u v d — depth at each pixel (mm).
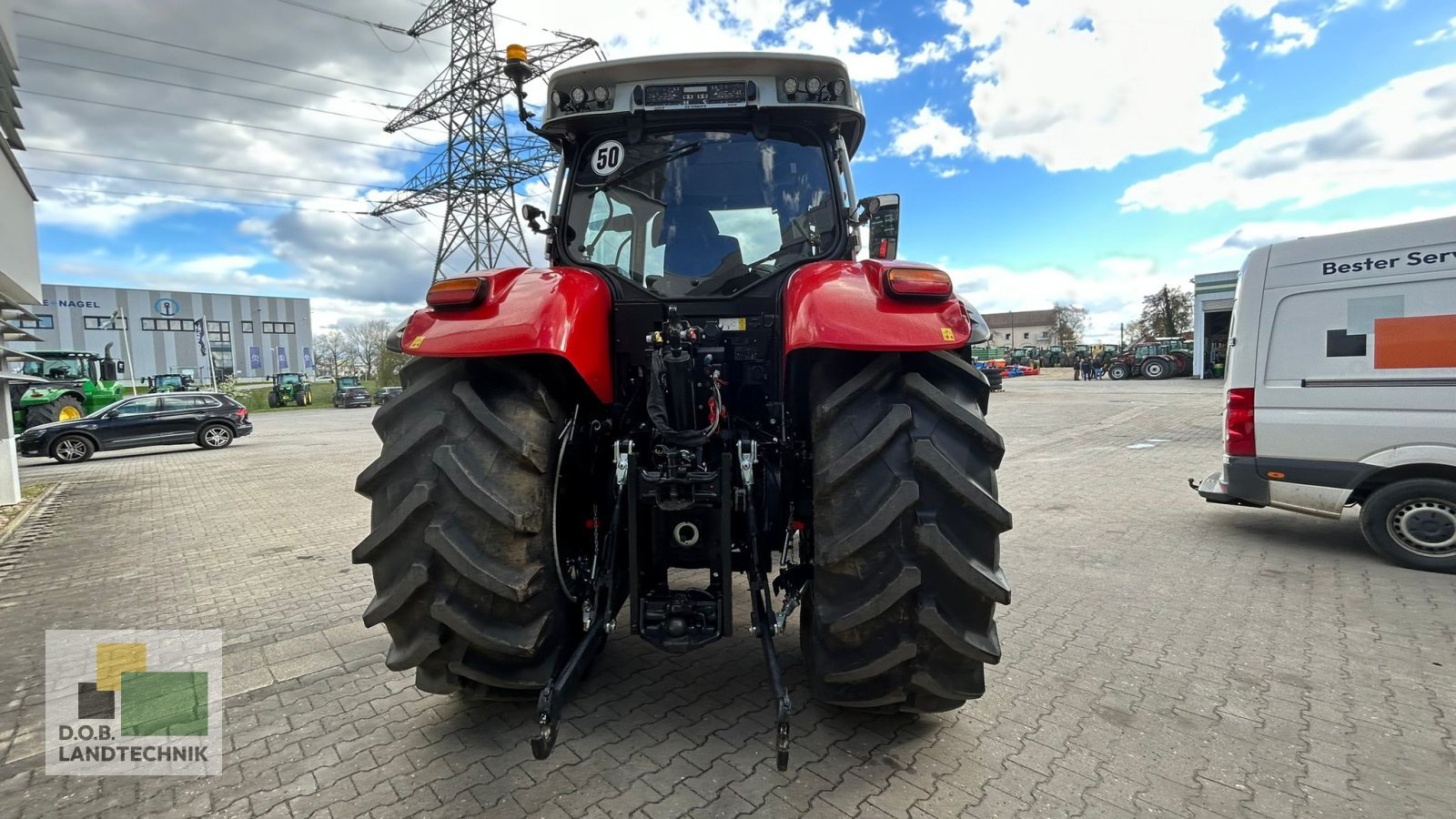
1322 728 2576
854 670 2129
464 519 2066
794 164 2971
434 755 2438
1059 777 2264
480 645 2100
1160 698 2812
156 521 7121
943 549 1954
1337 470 4750
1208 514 6227
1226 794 2186
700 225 2934
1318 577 4391
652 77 2889
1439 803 2131
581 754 2400
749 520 2375
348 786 2273
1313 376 4828
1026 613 3797
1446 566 4410
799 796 2154
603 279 2766
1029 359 48562
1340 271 4711
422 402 2215
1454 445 4324
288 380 39875
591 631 2416
